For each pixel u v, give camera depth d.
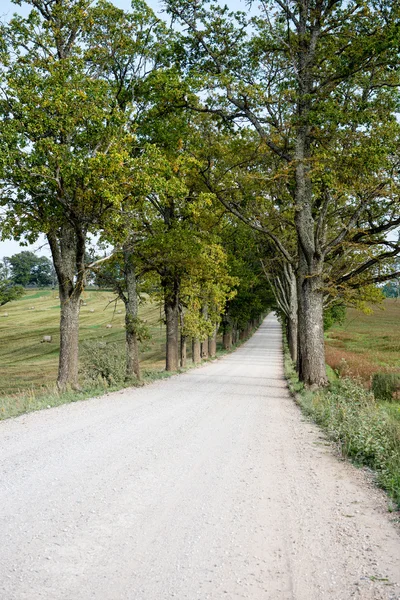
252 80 18.84
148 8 18.67
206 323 32.62
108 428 9.98
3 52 15.83
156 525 4.82
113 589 3.56
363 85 18.20
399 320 88.50
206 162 20.70
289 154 19.31
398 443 8.41
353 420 9.93
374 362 36.25
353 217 18.17
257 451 8.41
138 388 18.98
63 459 7.32
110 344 20.20
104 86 15.67
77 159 14.68
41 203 16.17
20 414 11.73
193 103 19.48
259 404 15.09
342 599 3.51
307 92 18.48
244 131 19.83
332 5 17.97
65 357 17.38
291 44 18.36
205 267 24.12
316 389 18.12
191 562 4.04
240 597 3.50
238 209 20.86
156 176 16.19
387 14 16.31
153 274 26.38
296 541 4.55
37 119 14.70
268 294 52.50
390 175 17.11
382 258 18.41
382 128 16.56
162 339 66.69
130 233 18.52
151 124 19.78
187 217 24.45
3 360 56.31
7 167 14.41
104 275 21.84
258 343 67.25
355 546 4.46
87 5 17.16
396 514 5.39
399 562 4.14
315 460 7.94
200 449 8.35
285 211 21.14
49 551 4.15
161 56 19.56
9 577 3.68
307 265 19.73
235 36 18.56
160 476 6.57
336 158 17.17
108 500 5.51
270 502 5.67
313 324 19.05
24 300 131.25
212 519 5.04
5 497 5.51
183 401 15.10
